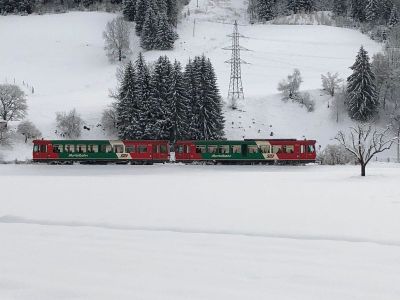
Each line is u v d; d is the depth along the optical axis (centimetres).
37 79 10944
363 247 1425
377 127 8162
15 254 1333
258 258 1291
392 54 9244
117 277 1119
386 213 2050
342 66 11362
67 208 2269
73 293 1010
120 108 7462
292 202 2448
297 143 6209
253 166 6000
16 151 7144
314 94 9162
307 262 1252
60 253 1342
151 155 6319
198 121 7450
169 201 2527
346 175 4419
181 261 1257
